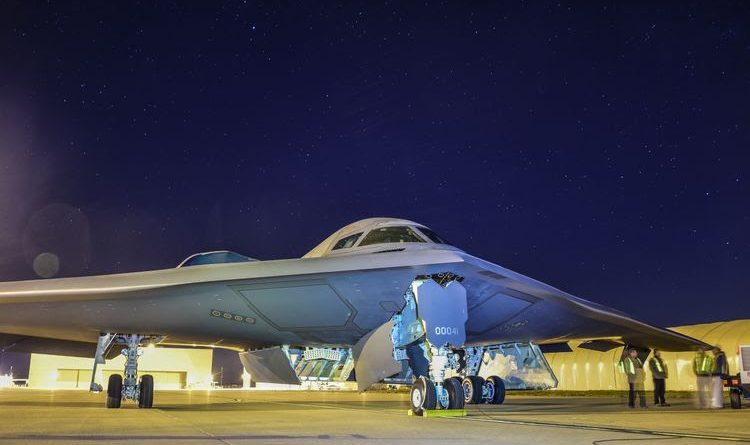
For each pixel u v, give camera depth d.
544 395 28.78
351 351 13.75
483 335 13.48
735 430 8.17
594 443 6.57
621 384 27.75
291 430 7.99
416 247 11.59
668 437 7.18
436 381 10.39
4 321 11.70
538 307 12.08
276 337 12.78
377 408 14.44
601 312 12.58
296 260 10.86
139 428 8.15
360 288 10.73
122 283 10.66
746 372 15.52
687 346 15.64
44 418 9.94
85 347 16.19
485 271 10.54
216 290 10.77
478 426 8.60
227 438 7.00
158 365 46.12
